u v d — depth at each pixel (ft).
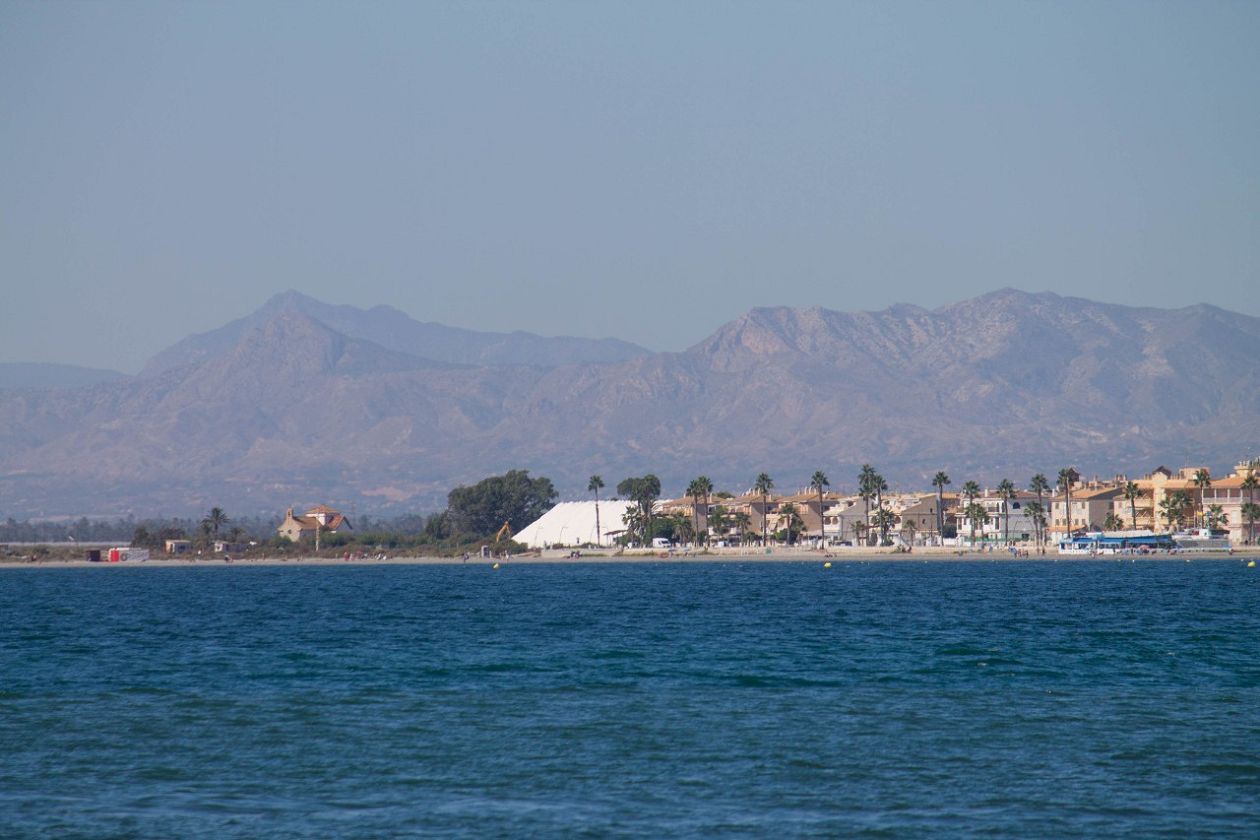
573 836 641.40
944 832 647.56
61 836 646.74
